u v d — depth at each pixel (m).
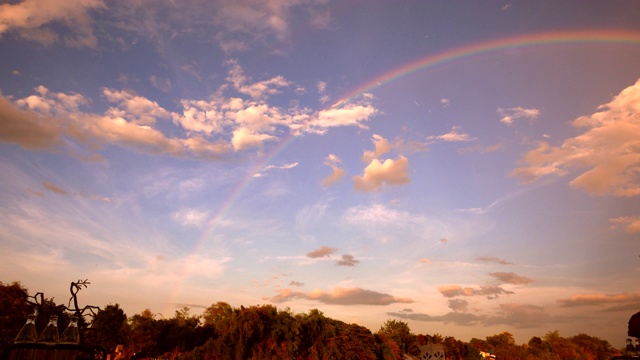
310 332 89.44
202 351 81.12
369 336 94.94
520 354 165.12
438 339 130.75
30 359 6.69
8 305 39.91
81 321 9.21
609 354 177.38
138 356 79.62
